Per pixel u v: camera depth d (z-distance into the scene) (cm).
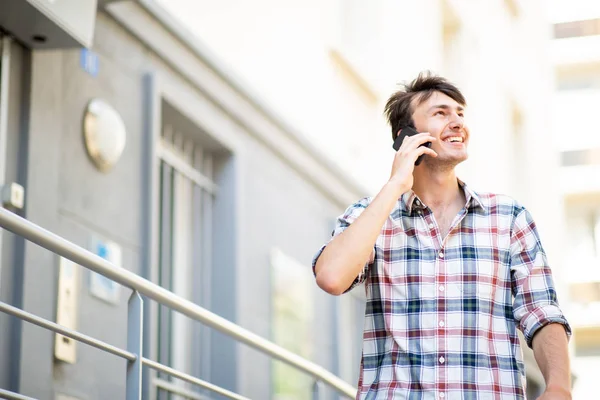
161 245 701
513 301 306
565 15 3119
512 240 309
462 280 303
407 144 314
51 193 551
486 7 1522
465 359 295
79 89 590
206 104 745
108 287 589
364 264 300
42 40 536
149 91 663
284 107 874
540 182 1669
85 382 559
